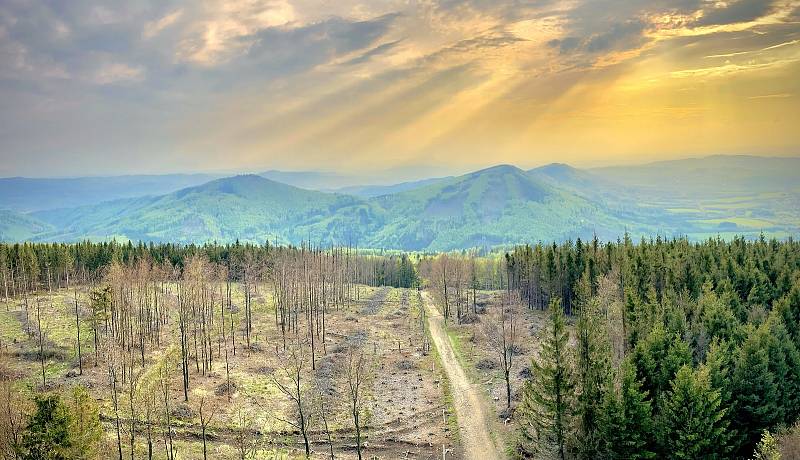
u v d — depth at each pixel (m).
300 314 165.12
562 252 185.62
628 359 69.50
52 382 91.56
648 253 154.75
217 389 95.88
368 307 188.50
